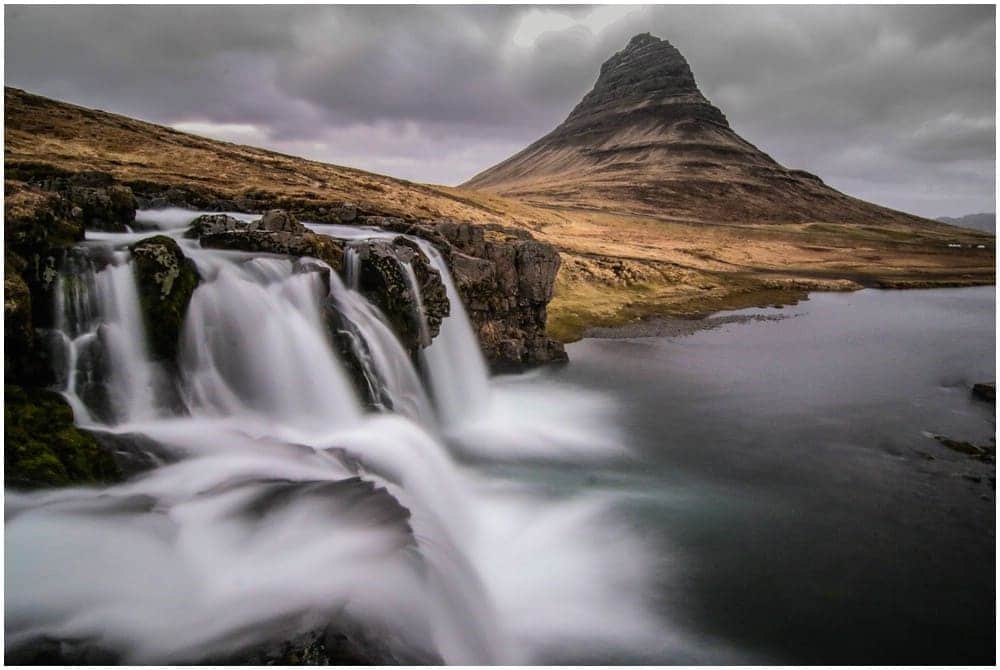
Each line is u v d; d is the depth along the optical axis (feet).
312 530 38.70
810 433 85.71
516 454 76.23
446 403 88.28
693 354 135.85
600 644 42.06
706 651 42.01
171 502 39.19
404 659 31.14
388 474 51.11
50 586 30.78
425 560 38.27
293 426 57.57
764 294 245.04
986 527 59.11
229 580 33.27
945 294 264.93
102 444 43.06
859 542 56.24
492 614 43.24
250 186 167.73
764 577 50.67
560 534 56.39
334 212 119.14
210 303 57.16
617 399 101.60
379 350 70.03
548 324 162.71
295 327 62.54
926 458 76.64
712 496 65.31
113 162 174.81
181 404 51.29
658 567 51.65
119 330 50.65
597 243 346.54
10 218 48.37
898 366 126.11
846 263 391.86
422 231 105.40
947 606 47.39
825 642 43.39
